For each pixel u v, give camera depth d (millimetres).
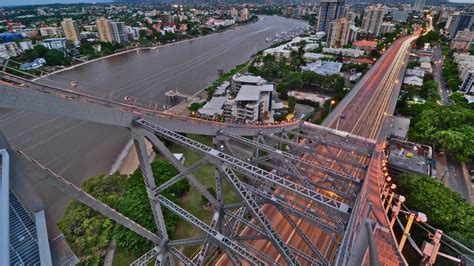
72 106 20375
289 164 35688
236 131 38969
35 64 137125
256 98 77500
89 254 35812
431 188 41344
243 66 145250
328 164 51750
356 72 132625
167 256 31578
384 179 39969
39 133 75875
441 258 33000
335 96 98062
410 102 88375
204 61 167875
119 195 45969
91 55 168750
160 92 112875
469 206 39750
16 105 17891
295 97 97750
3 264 16734
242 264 32000
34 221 25516
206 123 34125
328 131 57000
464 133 61688
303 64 147500
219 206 30938
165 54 187625
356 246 16859
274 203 25469
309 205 39969
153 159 65125
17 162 23844
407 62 135375
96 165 63438
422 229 38531
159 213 29453
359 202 23562
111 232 39094
